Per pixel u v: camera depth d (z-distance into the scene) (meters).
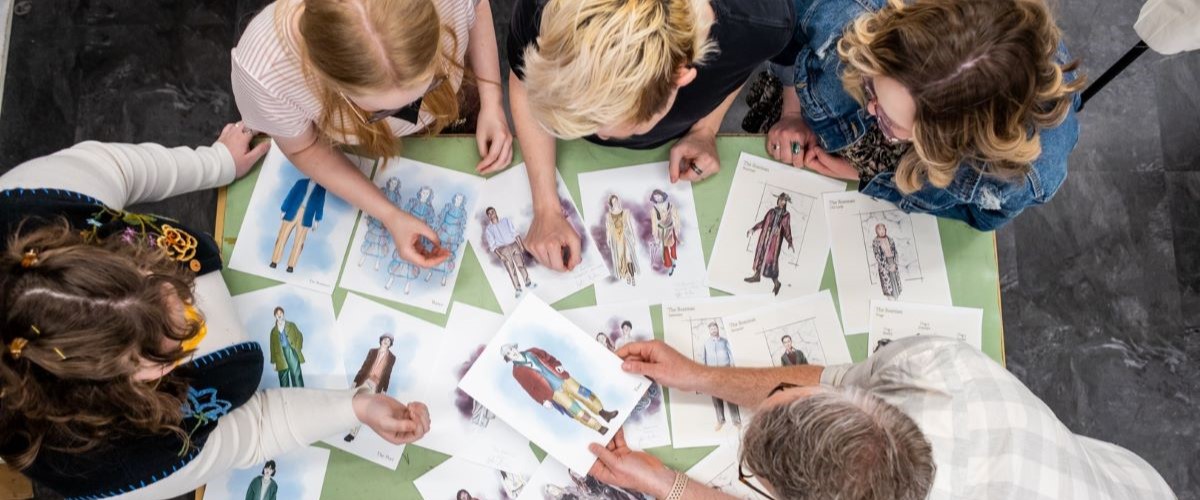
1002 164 1.19
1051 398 2.37
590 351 1.49
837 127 1.50
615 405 1.47
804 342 1.52
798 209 1.55
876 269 1.54
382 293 1.50
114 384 1.09
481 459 1.47
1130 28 2.51
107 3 2.45
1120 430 2.35
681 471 1.48
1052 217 2.43
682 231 1.54
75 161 1.33
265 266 1.49
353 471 1.47
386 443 1.47
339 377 1.48
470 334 1.50
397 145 1.50
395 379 1.48
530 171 1.51
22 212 1.22
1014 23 1.05
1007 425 1.13
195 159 1.46
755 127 2.02
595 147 1.54
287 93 1.28
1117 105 2.48
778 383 1.42
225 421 1.36
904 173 1.28
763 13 1.31
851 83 1.28
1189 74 2.48
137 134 2.40
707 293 1.53
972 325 1.53
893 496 0.96
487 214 1.53
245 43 1.26
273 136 1.40
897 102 1.15
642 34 0.98
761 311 1.53
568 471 1.48
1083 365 2.38
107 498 1.27
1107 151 2.46
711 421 1.50
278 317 1.48
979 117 1.07
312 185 1.52
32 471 1.23
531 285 1.52
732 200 1.55
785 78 1.90
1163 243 2.41
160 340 1.09
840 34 1.46
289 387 1.46
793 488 1.00
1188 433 2.34
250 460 1.38
